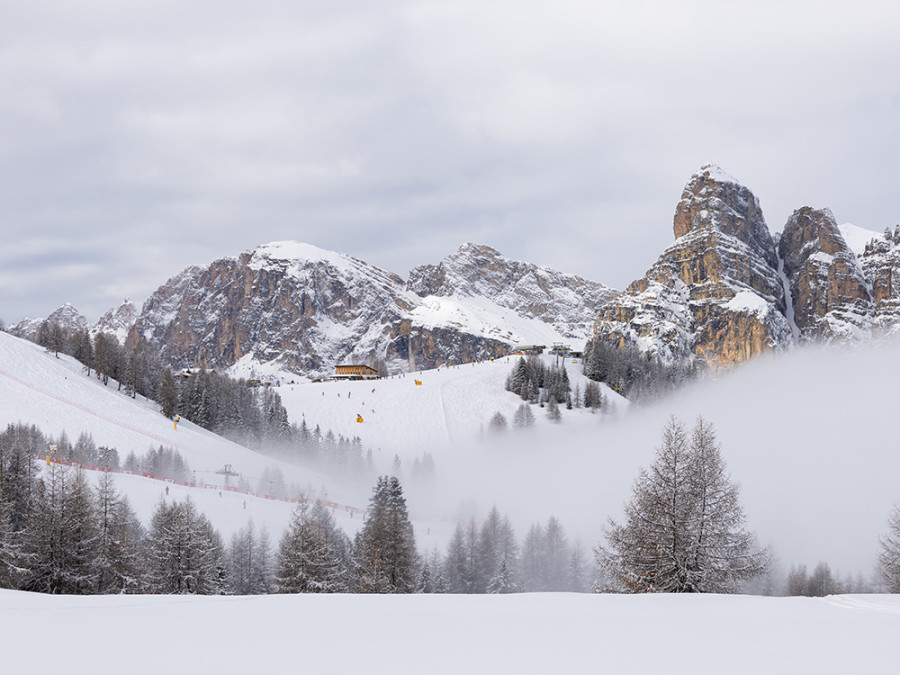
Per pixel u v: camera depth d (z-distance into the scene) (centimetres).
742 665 1512
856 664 1534
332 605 2544
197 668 1405
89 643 1633
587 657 1578
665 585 4062
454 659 1538
